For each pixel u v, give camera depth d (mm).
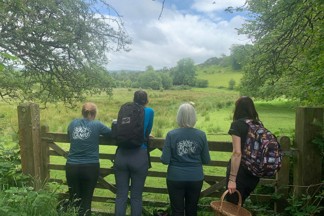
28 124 4668
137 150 4141
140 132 4051
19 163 4820
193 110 3953
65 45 12156
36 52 11562
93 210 4840
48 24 11102
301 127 4051
